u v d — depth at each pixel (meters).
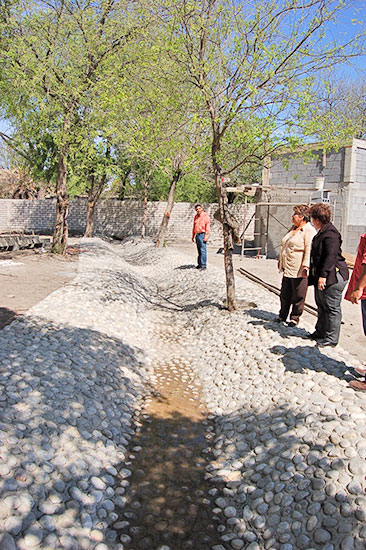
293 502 3.49
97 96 12.23
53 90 12.63
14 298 8.46
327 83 7.04
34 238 17.83
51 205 29.16
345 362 5.46
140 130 8.30
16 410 4.09
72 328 6.82
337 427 3.99
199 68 7.02
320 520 3.23
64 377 5.01
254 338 6.64
